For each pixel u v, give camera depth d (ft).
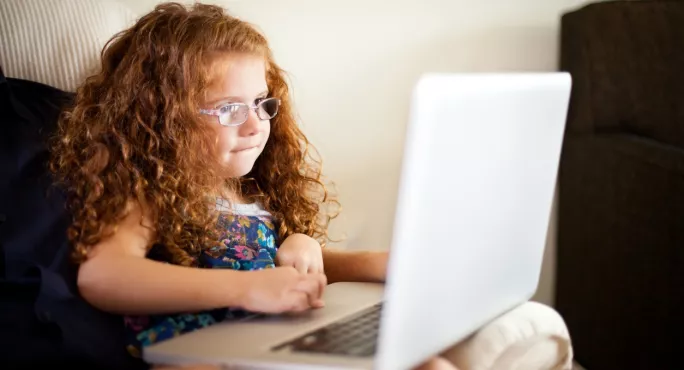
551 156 3.07
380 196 5.89
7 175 3.33
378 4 5.58
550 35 5.90
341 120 5.73
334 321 3.13
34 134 3.56
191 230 3.65
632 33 5.48
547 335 3.12
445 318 2.63
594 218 5.55
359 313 3.26
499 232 2.82
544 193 3.10
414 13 5.65
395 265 2.31
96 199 3.37
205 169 3.75
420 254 2.36
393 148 5.82
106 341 3.13
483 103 2.48
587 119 5.63
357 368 2.53
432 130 2.26
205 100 3.71
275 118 4.45
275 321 3.14
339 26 5.56
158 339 3.27
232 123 3.70
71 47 4.12
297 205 4.49
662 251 4.85
